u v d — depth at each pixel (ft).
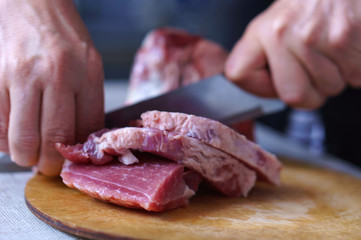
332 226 1.82
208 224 1.77
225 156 1.94
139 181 1.81
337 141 3.42
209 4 4.30
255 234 1.72
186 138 1.87
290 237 1.71
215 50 2.73
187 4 4.41
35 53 1.88
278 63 2.30
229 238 1.68
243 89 2.40
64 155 1.90
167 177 1.79
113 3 4.72
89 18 4.73
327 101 3.35
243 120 2.43
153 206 1.76
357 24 2.17
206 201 1.97
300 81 2.30
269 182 2.13
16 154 1.94
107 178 1.84
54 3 1.97
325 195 2.16
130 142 1.82
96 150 1.88
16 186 2.05
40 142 1.94
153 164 1.87
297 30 2.24
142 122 1.93
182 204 1.89
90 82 1.95
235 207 1.94
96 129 2.00
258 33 2.34
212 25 4.36
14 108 1.89
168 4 4.57
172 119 1.89
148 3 4.64
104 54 4.82
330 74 2.29
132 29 4.82
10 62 1.88
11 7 1.94
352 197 2.15
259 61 2.35
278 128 4.18
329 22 2.22
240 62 2.36
